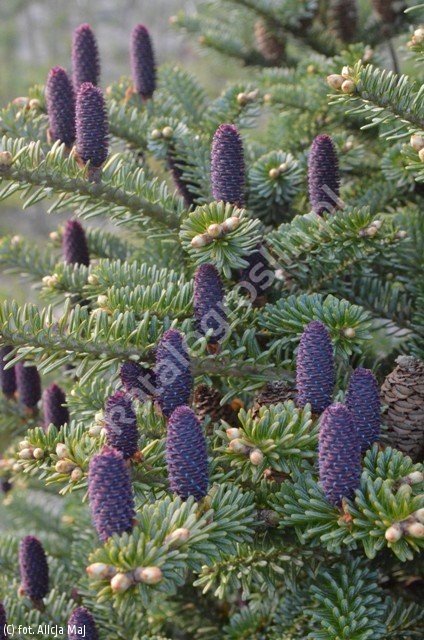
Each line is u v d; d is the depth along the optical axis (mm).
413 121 811
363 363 896
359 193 1006
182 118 998
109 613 929
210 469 759
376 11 1107
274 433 746
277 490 775
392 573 874
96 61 929
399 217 940
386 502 714
